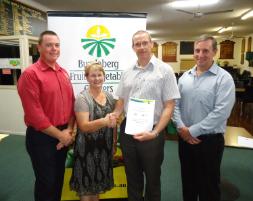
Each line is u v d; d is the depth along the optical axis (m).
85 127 1.76
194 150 1.84
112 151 1.97
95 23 2.33
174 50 14.13
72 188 1.92
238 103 7.41
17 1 5.06
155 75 1.67
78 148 1.86
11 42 4.55
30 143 1.77
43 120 1.68
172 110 1.71
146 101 1.66
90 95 1.84
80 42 2.34
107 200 2.39
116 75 2.42
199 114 1.79
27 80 1.64
